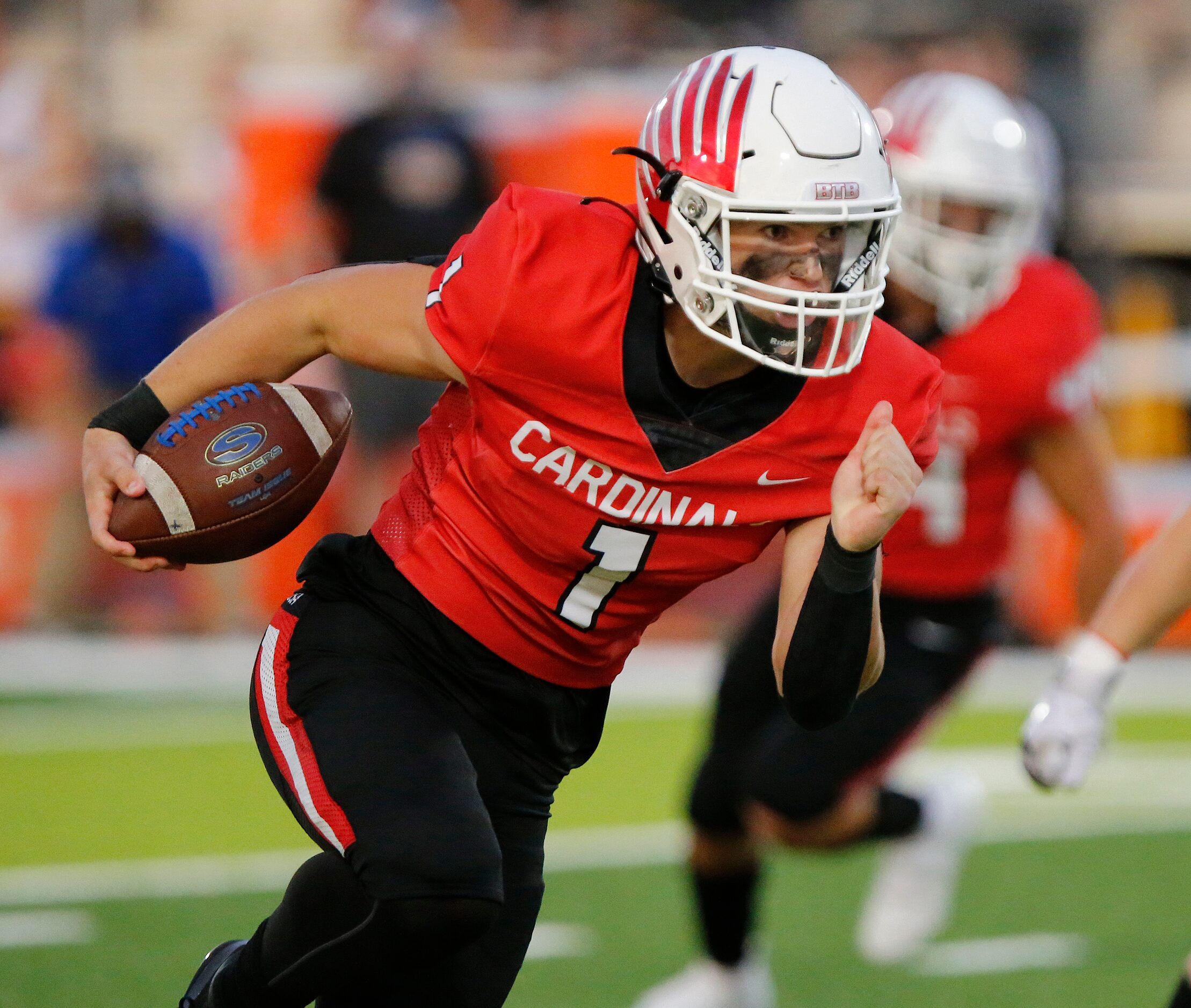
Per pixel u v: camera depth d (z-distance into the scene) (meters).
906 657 13.66
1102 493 14.02
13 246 28.14
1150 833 18.56
